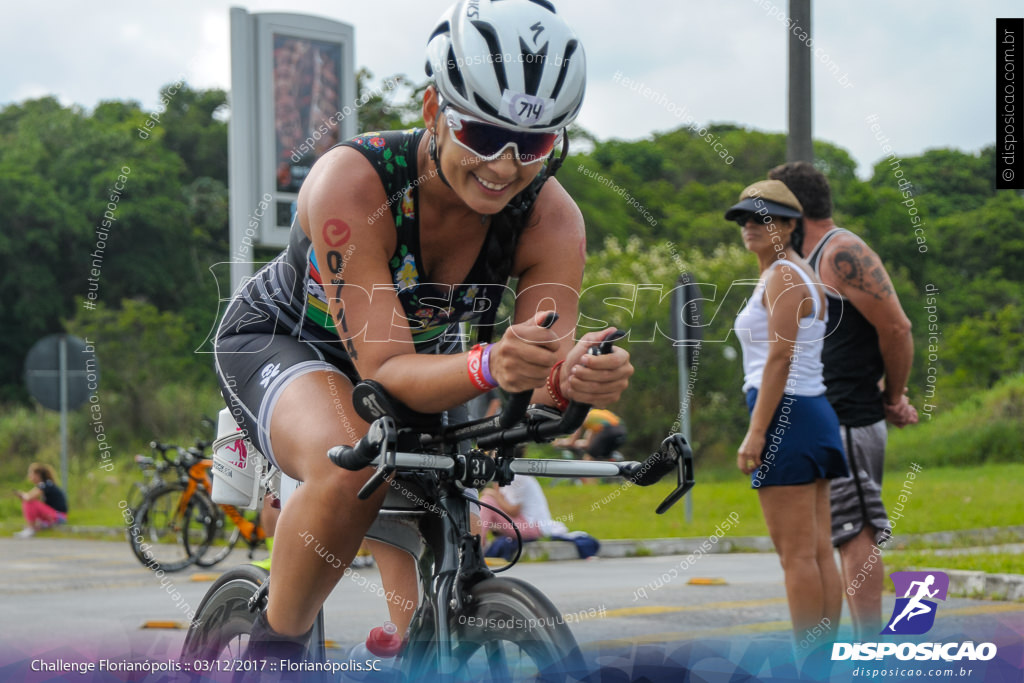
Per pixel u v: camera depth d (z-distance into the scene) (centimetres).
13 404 3183
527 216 305
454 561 281
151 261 2881
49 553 1185
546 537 862
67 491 1588
